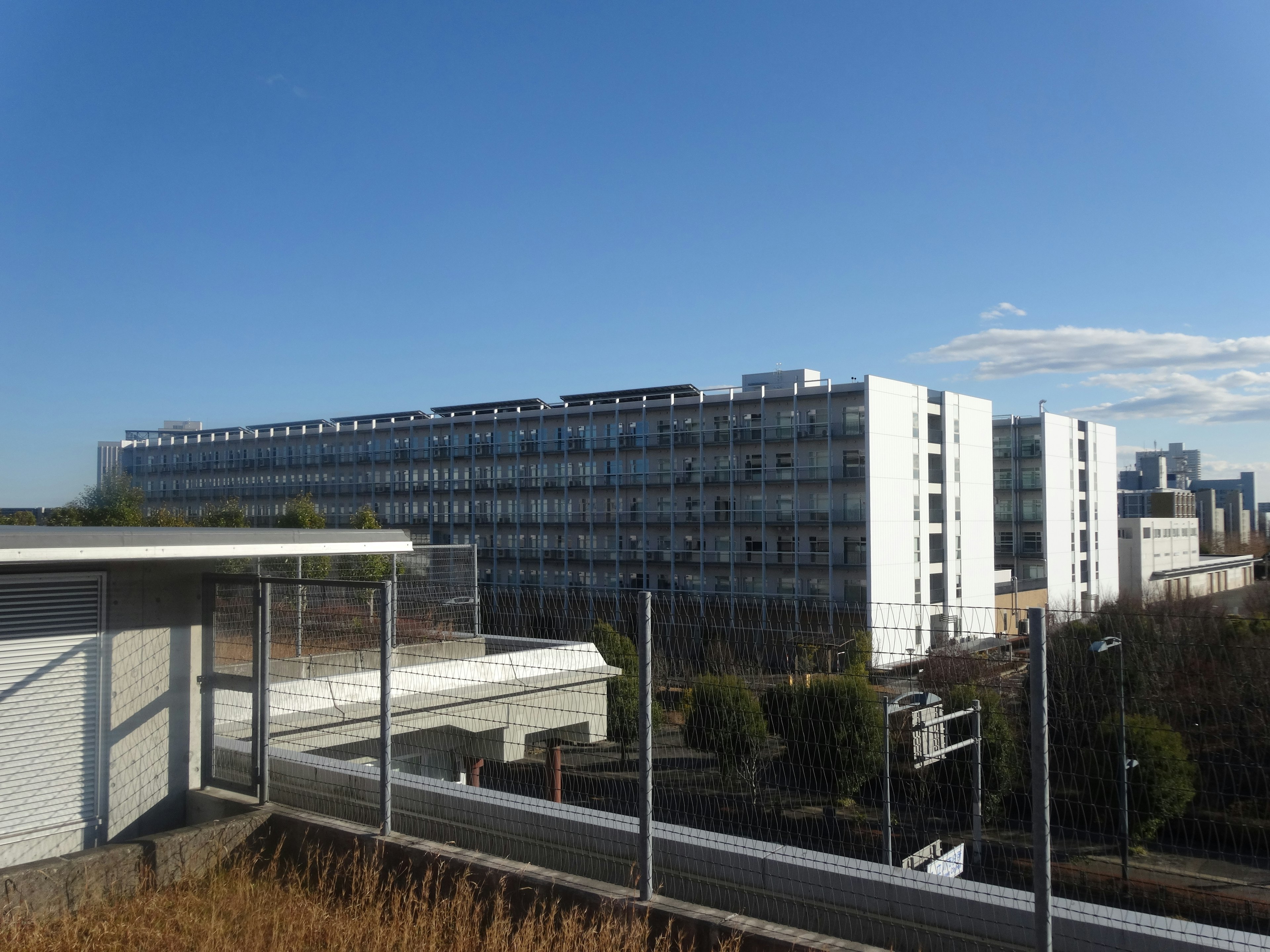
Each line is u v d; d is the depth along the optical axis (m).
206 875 6.84
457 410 60.84
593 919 5.32
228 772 8.26
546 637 20.83
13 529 6.59
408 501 58.69
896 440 43.03
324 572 15.81
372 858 6.47
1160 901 5.87
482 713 10.58
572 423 52.41
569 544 51.34
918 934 4.83
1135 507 125.81
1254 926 5.57
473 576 16.12
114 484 45.34
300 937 5.69
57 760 7.44
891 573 41.91
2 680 7.20
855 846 7.00
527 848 6.37
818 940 4.75
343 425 63.91
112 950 5.63
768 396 45.09
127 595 7.88
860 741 6.78
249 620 8.06
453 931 5.66
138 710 7.90
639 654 5.43
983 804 6.59
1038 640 4.11
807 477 43.22
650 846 5.39
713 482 46.44
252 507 66.12
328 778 7.56
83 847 7.50
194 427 83.31
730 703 7.45
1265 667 4.83
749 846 5.47
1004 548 52.12
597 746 13.66
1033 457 51.66
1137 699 5.35
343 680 9.66
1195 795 5.25
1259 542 116.00
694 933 5.04
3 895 5.97
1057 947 4.43
